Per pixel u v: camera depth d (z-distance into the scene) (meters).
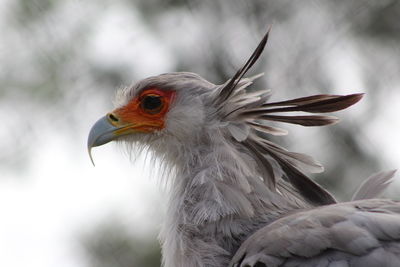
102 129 9.02
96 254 13.45
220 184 8.21
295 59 14.85
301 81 14.76
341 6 15.30
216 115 8.59
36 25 15.05
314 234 7.31
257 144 8.45
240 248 7.68
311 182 8.41
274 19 14.27
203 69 14.70
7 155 14.73
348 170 13.83
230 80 8.47
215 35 14.89
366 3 15.27
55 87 14.85
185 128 8.68
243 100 8.45
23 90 14.89
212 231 8.01
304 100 8.31
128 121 8.97
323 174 13.74
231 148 8.41
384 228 7.20
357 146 13.95
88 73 14.74
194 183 8.34
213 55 14.74
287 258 7.32
